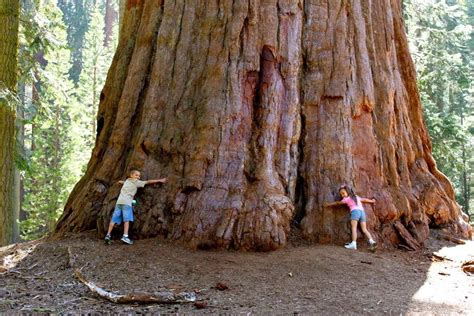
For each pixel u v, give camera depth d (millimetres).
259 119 9219
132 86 10133
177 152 9156
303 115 9750
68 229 9352
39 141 28516
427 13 22500
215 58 9414
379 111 10484
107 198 9148
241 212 8297
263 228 8102
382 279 7207
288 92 9500
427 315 5613
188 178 8734
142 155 9359
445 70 23500
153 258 7602
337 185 9312
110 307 5617
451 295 6547
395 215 9578
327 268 7418
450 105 29656
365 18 10828
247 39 9430
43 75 18406
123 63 10945
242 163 8812
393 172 10211
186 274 6969
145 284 6516
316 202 9234
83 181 10469
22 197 32875
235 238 8086
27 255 8180
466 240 10570
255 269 7203
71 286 6480
